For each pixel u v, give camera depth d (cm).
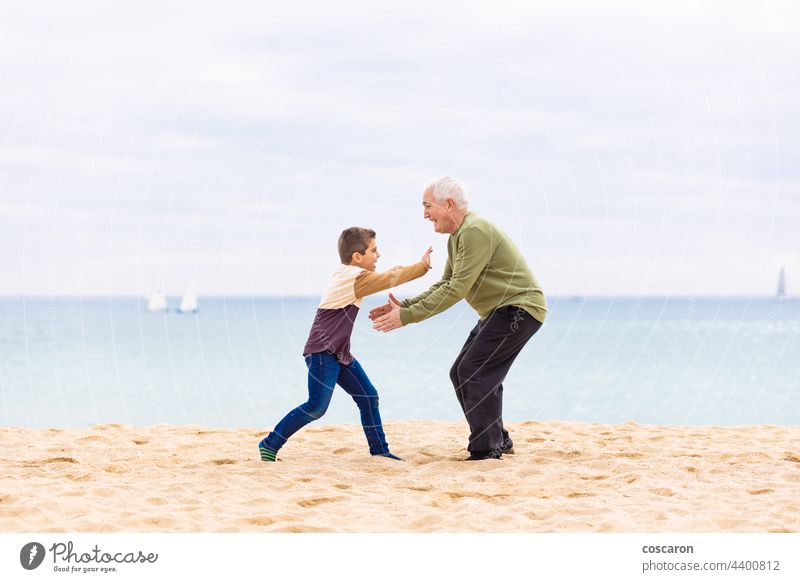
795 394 2083
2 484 422
